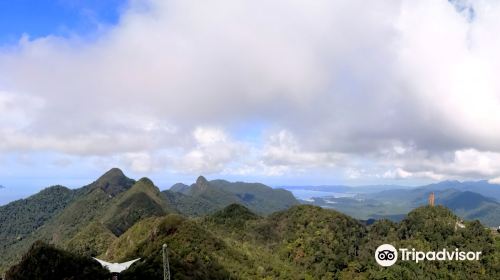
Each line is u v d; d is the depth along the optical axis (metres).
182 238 120.00
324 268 149.12
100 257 150.00
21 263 85.56
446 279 141.62
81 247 170.00
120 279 85.19
